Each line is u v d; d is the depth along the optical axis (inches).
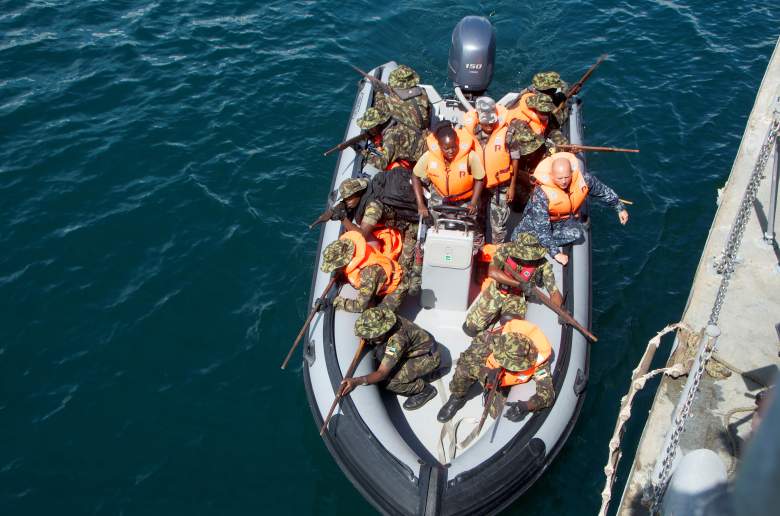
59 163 303.4
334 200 258.2
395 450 183.5
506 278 199.6
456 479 175.6
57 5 395.2
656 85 351.9
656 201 293.7
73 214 281.7
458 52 305.6
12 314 245.0
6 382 224.8
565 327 207.5
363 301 205.0
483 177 218.8
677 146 319.9
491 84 349.4
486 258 231.3
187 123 326.0
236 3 402.6
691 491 129.3
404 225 230.2
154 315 245.4
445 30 383.6
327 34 380.8
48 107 331.6
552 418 191.5
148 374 227.8
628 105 340.5
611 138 324.2
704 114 336.2
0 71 350.9
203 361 231.9
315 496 197.8
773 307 211.3
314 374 205.2
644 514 164.6
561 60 365.1
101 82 346.9
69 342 236.7
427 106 253.9
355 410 189.8
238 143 316.8
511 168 239.8
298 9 398.0
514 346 182.2
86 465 203.3
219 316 245.9
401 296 212.1
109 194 290.8
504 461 179.6
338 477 201.9
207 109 333.7
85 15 389.4
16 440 208.8
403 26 387.2
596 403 220.1
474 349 193.0
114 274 259.3
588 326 217.3
